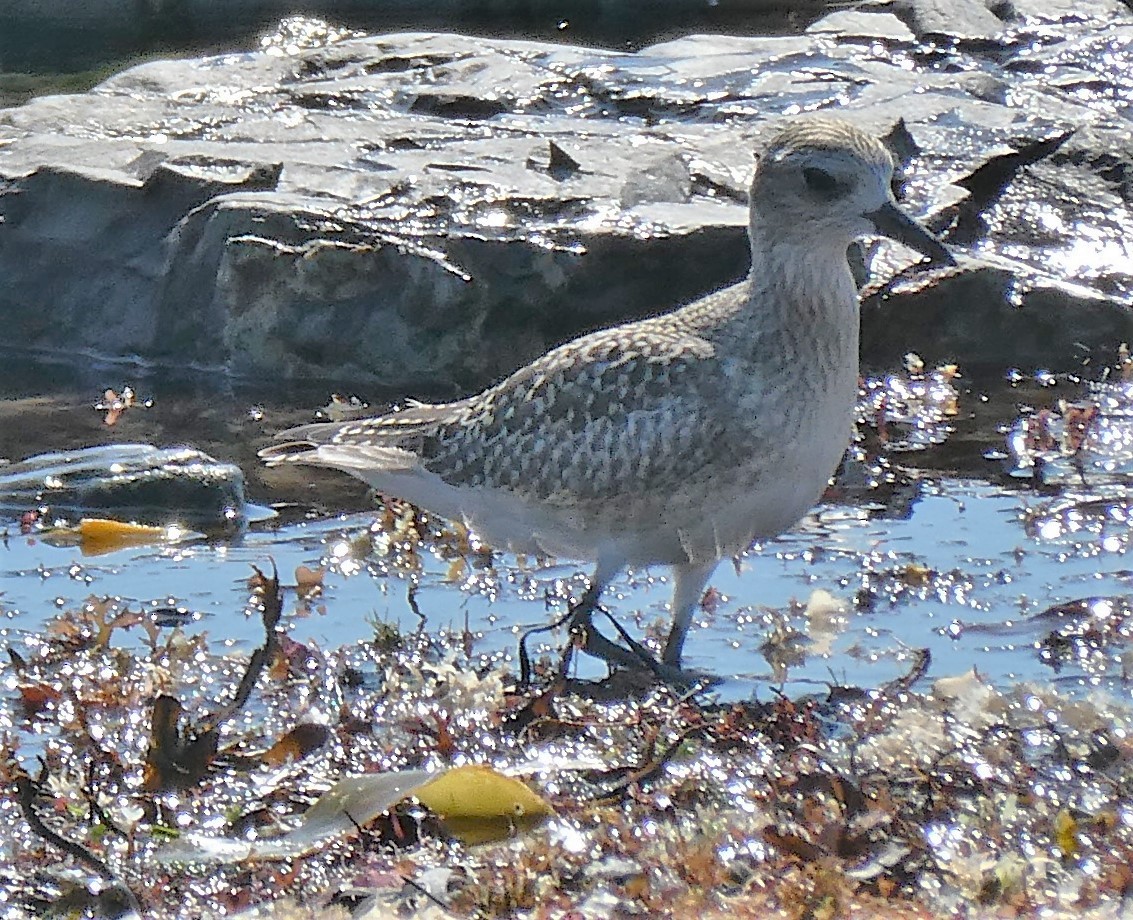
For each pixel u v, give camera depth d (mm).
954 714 9617
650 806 8656
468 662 10875
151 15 25844
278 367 16828
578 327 16469
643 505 10523
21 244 18141
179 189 17781
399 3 26766
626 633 10922
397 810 8555
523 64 21359
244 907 7789
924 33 22875
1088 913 7102
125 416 15891
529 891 7574
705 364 10375
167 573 12469
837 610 11344
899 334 16469
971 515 13188
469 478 11102
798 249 10375
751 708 9977
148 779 9172
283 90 20953
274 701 10266
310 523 13477
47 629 11414
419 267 16406
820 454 10562
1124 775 8875
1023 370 16547
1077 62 22031
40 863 8266
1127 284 17328
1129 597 11523
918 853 7879
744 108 19969
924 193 18047
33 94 22484
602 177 17719
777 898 7367
